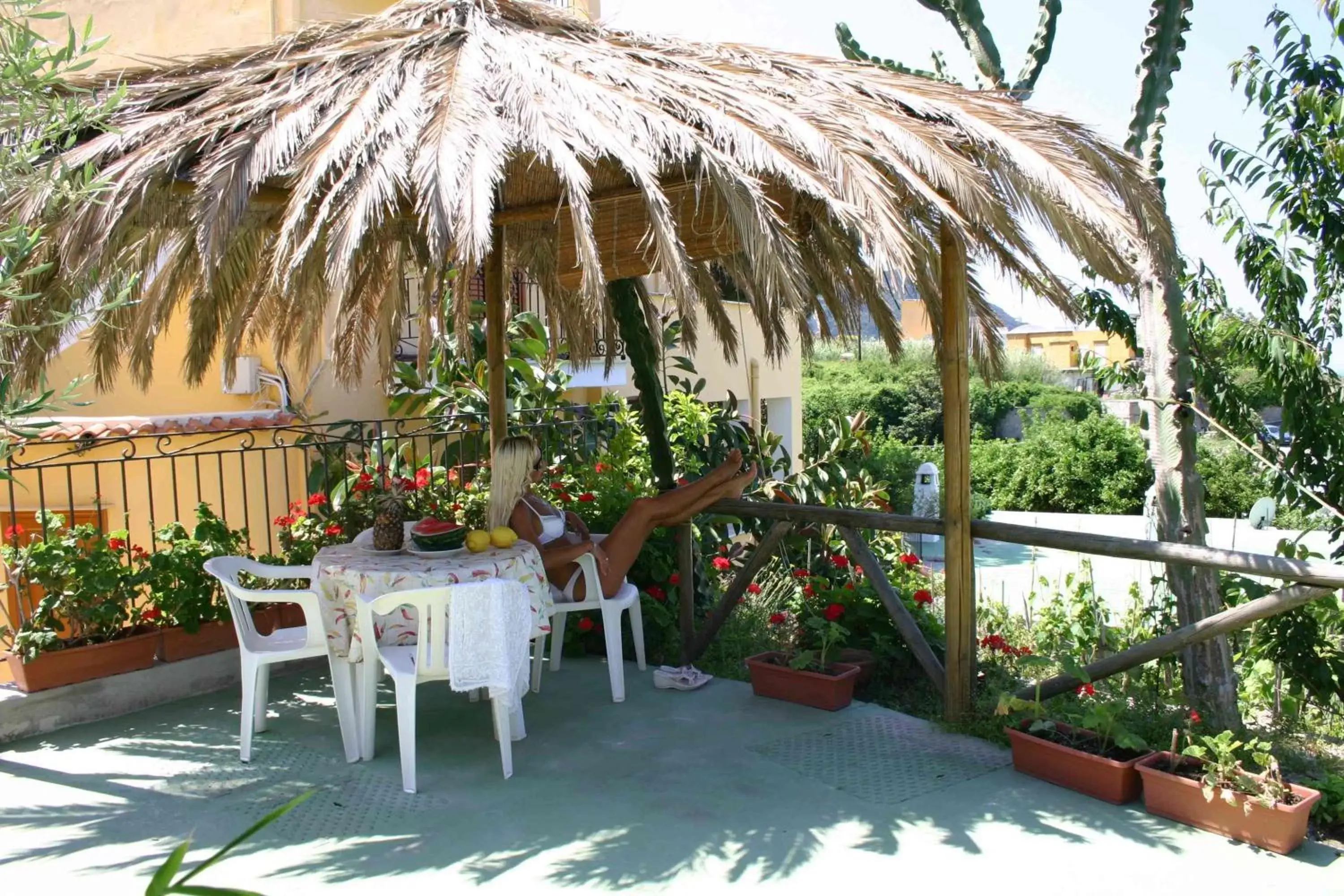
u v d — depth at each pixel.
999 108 4.13
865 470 9.07
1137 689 4.78
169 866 1.38
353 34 4.59
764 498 7.95
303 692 5.27
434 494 6.40
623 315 5.76
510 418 8.32
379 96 3.84
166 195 4.11
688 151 3.53
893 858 3.35
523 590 4.20
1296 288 5.93
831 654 5.16
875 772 4.10
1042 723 4.06
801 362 16.27
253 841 3.50
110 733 4.61
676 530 5.73
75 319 2.44
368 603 3.93
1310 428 5.68
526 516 4.99
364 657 4.05
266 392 9.09
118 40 9.50
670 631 6.00
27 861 3.35
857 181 3.44
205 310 5.71
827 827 3.59
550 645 6.09
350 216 3.35
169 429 7.73
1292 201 5.87
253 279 5.64
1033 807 3.75
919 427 30.53
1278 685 4.97
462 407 8.41
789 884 3.19
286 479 5.87
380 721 4.78
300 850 3.43
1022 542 4.38
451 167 3.35
